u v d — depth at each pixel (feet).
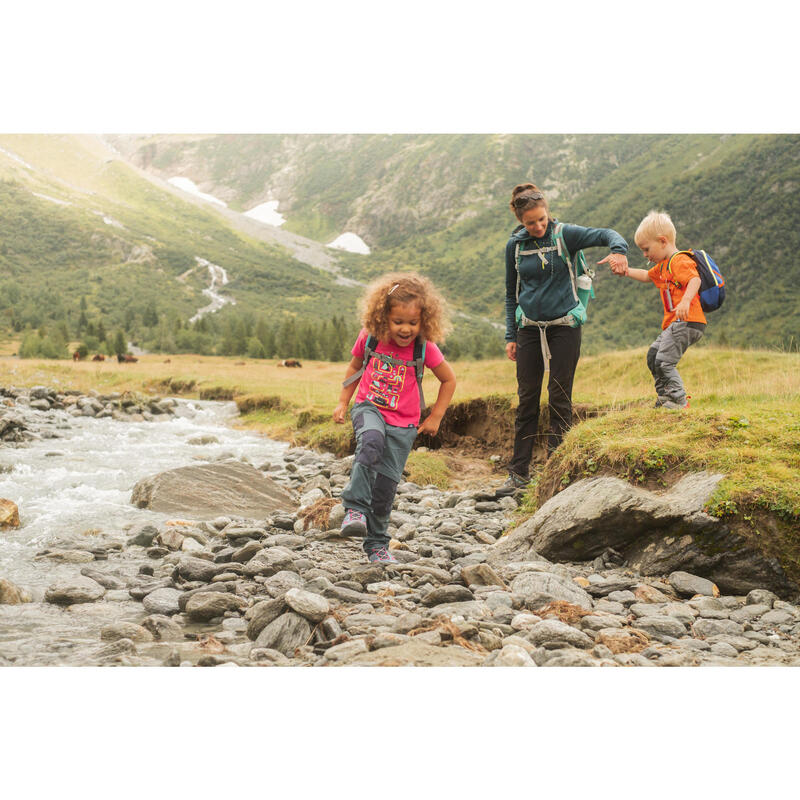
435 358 17.57
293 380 82.28
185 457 36.96
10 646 12.87
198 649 12.75
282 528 22.86
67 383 78.74
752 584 15.06
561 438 24.36
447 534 21.36
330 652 11.94
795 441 17.40
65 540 20.72
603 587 15.39
